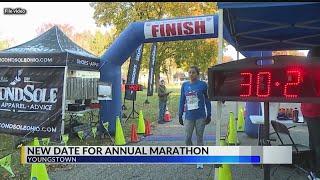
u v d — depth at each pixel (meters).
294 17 5.18
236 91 3.88
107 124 8.59
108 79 9.15
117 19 27.28
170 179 5.27
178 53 29.36
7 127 8.19
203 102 5.64
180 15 25.61
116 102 9.16
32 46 8.70
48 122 7.83
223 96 3.91
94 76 9.02
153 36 8.55
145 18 26.67
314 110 4.80
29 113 8.02
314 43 7.07
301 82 3.63
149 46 27.08
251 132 8.80
